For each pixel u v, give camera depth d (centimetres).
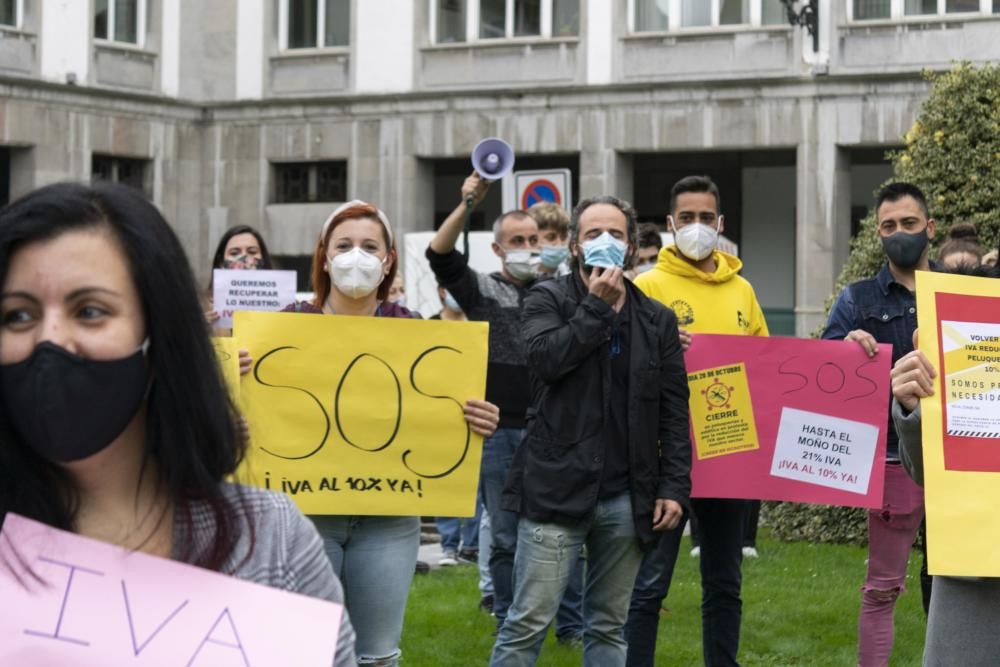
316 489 537
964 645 427
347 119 2547
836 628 846
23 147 2430
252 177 2616
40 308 223
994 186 1147
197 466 231
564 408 548
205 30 2636
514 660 550
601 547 559
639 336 561
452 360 549
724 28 2317
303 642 224
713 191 702
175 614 222
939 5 2208
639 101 2362
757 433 666
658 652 779
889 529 664
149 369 230
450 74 2489
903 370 414
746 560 1052
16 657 218
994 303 417
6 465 229
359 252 548
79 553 223
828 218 2267
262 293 816
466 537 1107
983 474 409
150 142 2573
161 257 228
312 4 2594
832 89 2255
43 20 2431
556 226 805
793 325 2542
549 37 2431
